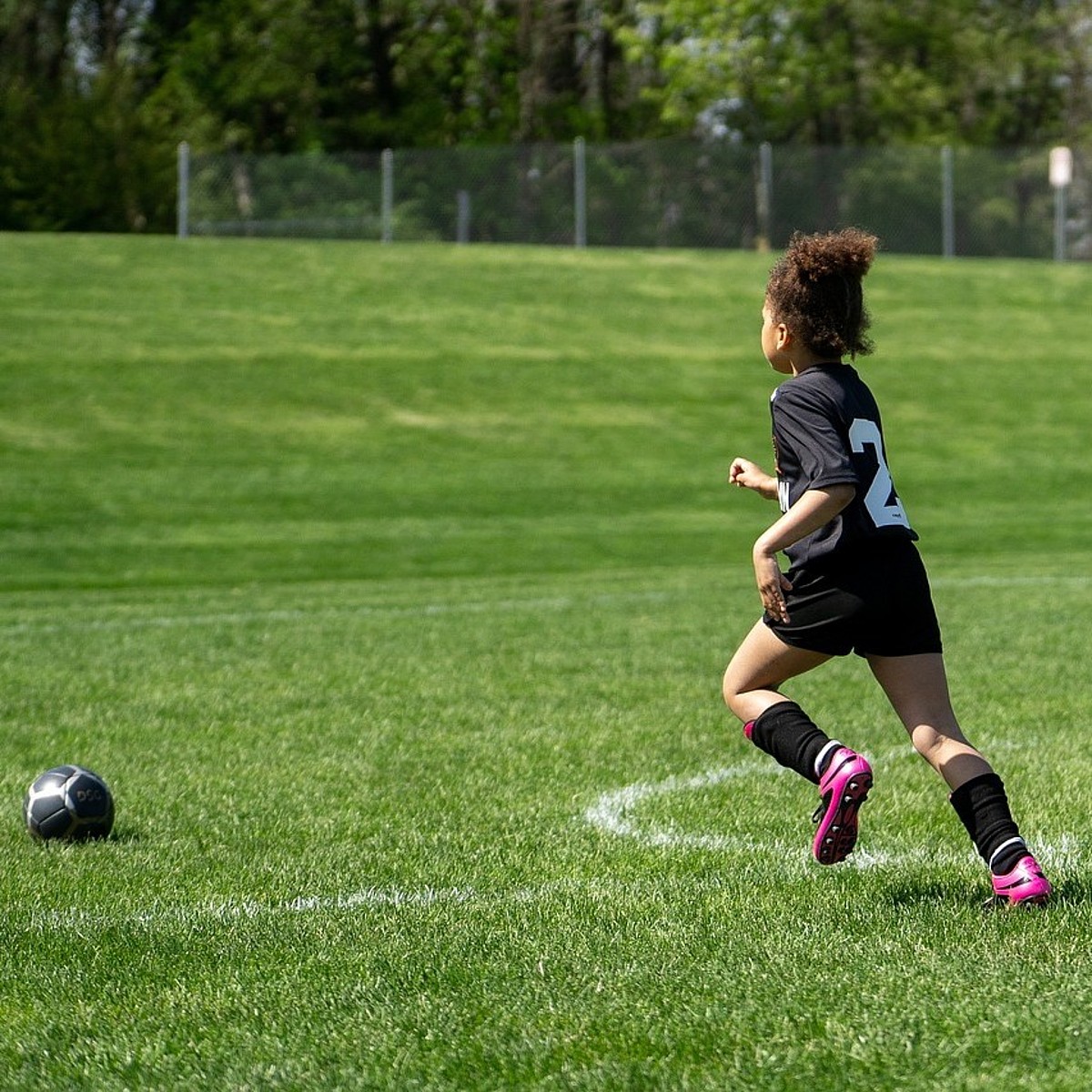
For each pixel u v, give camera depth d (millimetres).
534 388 54625
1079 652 19766
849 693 17141
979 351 62500
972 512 41219
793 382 8211
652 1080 6031
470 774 13266
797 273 8367
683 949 7801
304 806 12141
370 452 46625
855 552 8094
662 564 34250
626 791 12516
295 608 26125
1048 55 106188
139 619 24562
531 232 76250
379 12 104375
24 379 50969
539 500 41875
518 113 106375
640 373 56969
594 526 38688
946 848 10383
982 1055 6113
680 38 103625
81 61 110438
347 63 103875
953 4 104750
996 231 78500
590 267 71375
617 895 9172
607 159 76188
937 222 78000
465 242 75688
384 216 74750
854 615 8094
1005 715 15562
